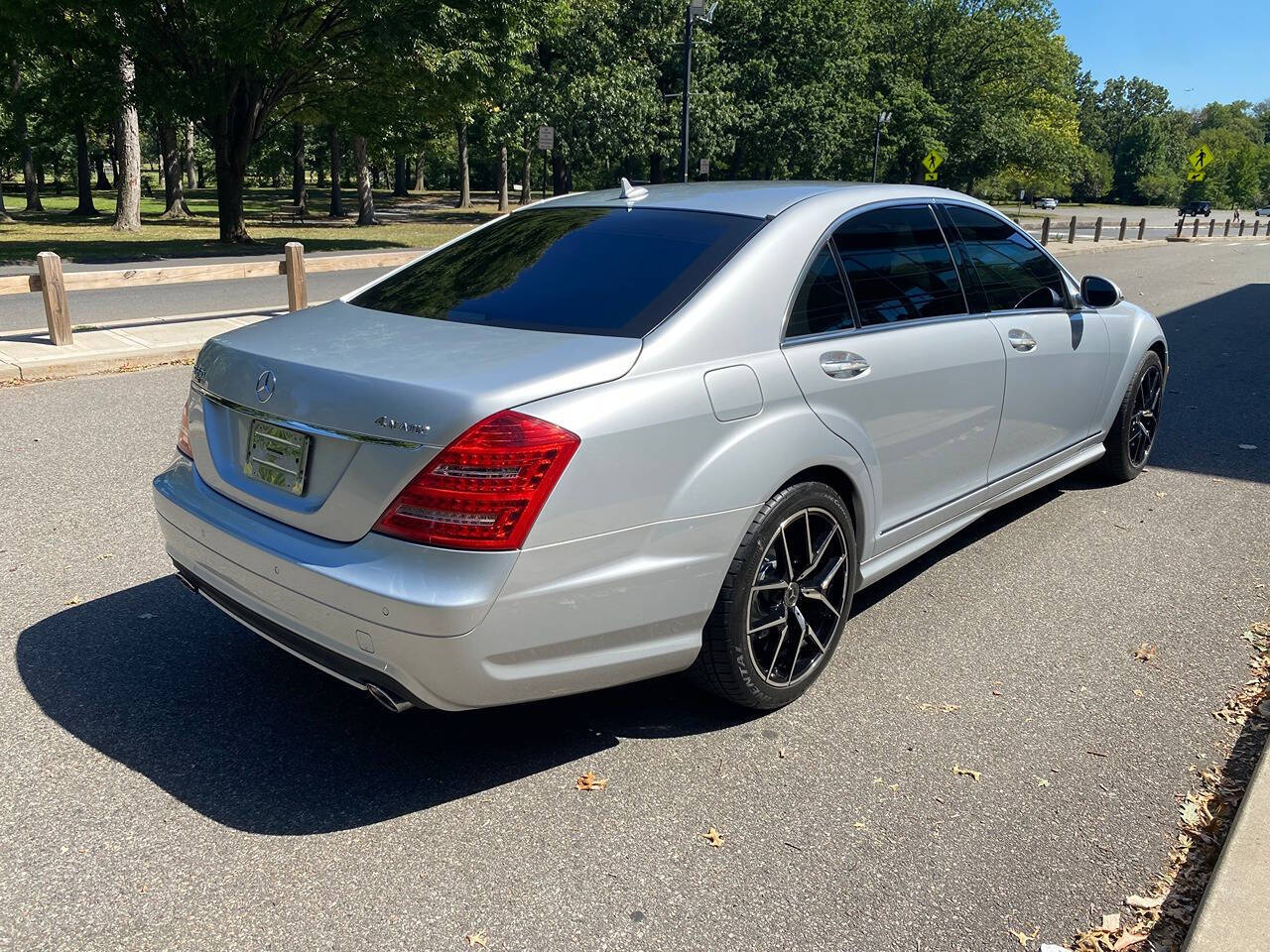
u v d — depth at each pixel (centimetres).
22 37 2098
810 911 244
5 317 1084
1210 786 297
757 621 314
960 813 283
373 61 2145
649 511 276
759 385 303
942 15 6134
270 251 2202
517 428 251
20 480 553
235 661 364
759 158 4888
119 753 305
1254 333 1222
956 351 387
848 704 342
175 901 243
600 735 321
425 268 374
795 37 4662
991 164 6269
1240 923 229
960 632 398
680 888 252
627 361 279
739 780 297
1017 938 237
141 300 1260
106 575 433
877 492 356
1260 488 593
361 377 266
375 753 309
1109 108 14025
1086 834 275
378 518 258
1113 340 521
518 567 253
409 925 237
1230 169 12938
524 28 2181
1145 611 420
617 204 378
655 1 4225
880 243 372
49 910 238
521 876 255
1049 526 522
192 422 326
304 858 260
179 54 2206
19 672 351
